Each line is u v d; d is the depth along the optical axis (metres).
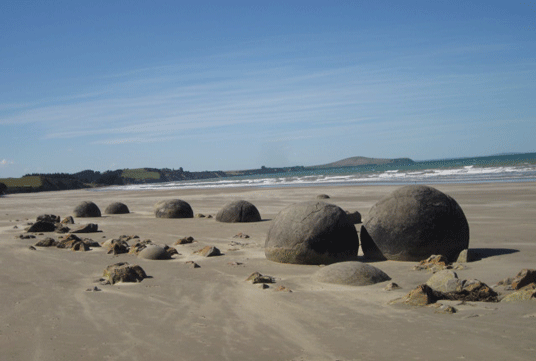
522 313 6.78
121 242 14.50
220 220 20.81
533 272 8.27
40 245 14.50
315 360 5.45
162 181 184.50
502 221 17.34
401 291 8.40
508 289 8.20
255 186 61.25
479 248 12.55
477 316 6.76
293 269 10.70
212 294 8.58
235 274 10.27
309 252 11.11
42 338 6.27
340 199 30.53
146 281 9.73
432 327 6.40
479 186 34.38
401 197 11.61
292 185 56.78
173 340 6.18
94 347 5.93
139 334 6.41
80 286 9.33
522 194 26.77
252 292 8.64
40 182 117.38
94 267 11.30
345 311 7.32
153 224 20.69
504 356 5.32
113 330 6.59
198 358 5.55
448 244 11.15
